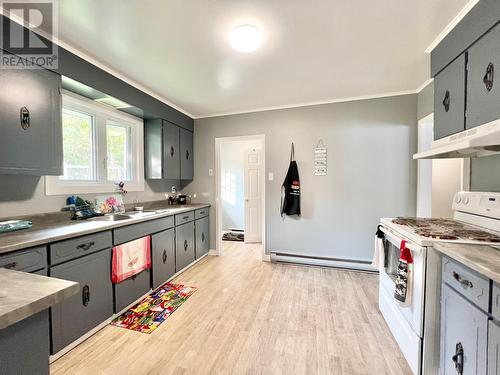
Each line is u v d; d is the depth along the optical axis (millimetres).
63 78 1904
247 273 3088
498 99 1277
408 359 1525
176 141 3477
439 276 1354
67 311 1632
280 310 2193
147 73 2395
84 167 2482
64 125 2287
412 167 2939
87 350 1667
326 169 3254
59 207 2164
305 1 1433
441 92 1815
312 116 3303
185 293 2523
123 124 2926
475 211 1712
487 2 1352
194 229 3434
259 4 1454
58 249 1554
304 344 1740
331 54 2047
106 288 1936
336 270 3170
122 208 2791
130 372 1483
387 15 1565
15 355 631
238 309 2213
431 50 1967
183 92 2912
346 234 3209
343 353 1648
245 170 4734
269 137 3510
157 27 1672
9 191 1814
